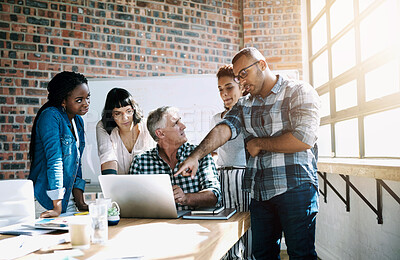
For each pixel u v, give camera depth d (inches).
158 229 55.4
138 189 65.4
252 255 84.7
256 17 157.6
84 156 134.4
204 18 160.4
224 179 88.6
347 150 117.8
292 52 154.4
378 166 71.9
